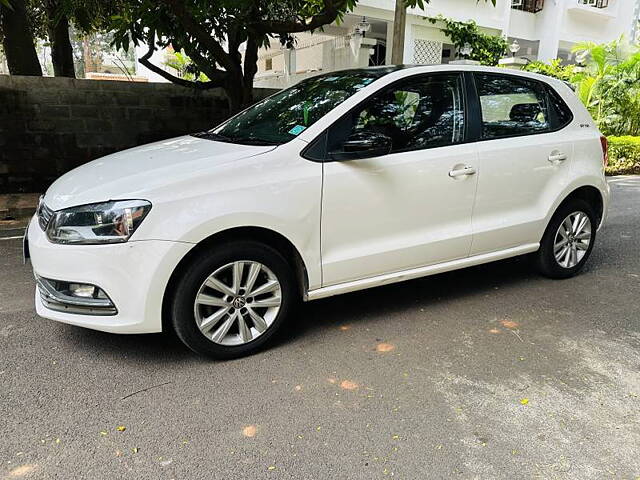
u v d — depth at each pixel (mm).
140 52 16641
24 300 3848
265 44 6879
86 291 2756
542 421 2521
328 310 3789
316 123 3156
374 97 3328
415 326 3535
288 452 2279
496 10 14086
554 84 4246
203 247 2873
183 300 2842
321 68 14766
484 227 3773
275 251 3076
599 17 16859
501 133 3824
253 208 2875
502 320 3648
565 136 4160
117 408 2568
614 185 9820
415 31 13109
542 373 2953
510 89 3936
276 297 3145
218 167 2887
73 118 7828
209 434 2391
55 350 3125
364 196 3221
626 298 4082
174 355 3102
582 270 4738
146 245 2680
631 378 2914
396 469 2188
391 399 2680
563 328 3537
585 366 3039
